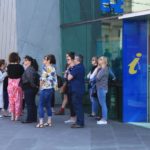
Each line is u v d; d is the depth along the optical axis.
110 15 12.50
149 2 11.20
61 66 15.81
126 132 10.87
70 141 9.88
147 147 9.24
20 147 9.38
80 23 14.23
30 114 12.41
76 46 14.66
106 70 11.91
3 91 13.67
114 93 12.49
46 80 11.52
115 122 12.30
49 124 11.79
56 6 15.85
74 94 11.38
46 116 13.26
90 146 9.35
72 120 12.34
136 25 11.99
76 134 10.66
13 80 12.83
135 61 12.05
